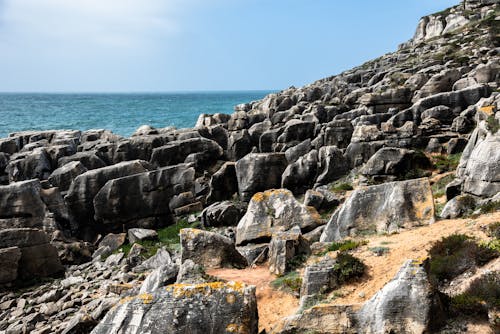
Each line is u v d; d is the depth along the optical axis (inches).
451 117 1676.9
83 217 1482.5
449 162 1386.6
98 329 509.7
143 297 518.6
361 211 898.1
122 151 1791.3
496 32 3004.4
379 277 650.8
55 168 1713.8
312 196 1228.5
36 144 1868.8
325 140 1681.8
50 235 1279.5
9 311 906.1
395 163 1347.2
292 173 1471.5
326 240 922.1
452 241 657.0
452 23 3961.6
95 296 926.4
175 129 2220.7
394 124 1754.4
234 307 499.2
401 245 738.8
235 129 2253.9
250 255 908.6
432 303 478.9
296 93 2829.7
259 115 2297.0
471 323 472.1
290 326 532.7
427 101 1740.9
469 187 1008.9
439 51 2994.6
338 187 1387.8
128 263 1111.6
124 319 504.4
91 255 1300.4
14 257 1032.8
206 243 856.3
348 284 658.8
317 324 524.1
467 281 561.6
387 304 493.4
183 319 493.4
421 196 866.1
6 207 1304.1
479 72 1879.9
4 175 1744.6
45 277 1095.0
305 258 802.8
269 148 1902.1
